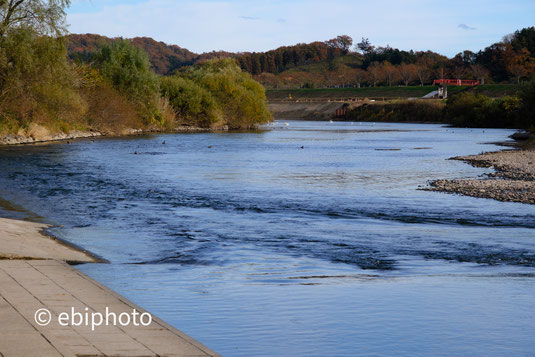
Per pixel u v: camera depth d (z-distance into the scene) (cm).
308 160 4059
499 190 2427
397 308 848
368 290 956
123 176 2922
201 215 1817
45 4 4847
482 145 5859
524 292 952
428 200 2197
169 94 8744
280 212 1897
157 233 1503
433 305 866
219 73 9638
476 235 1531
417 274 1095
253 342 691
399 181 2830
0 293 773
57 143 5272
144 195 2259
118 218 1731
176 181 2748
